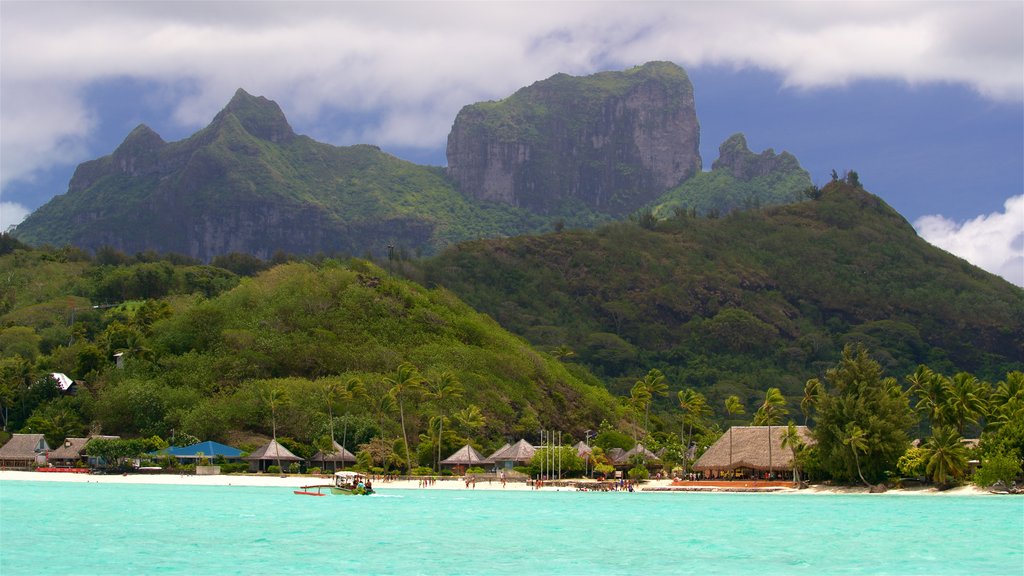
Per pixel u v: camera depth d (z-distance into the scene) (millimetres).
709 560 89500
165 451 192750
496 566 85375
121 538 99062
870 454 156500
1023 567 86438
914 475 154750
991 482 146000
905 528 111688
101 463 198375
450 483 182875
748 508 136375
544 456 187875
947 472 149500
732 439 177000
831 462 157625
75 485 172250
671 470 198000
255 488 170250
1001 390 175875
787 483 166000
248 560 86750
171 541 97188
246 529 106812
